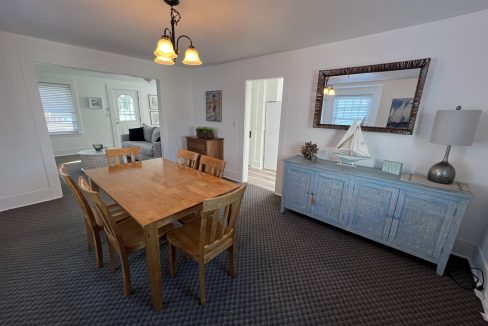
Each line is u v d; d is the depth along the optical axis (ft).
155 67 13.08
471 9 5.63
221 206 4.43
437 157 6.86
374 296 5.37
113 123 21.68
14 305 4.86
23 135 9.09
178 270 6.04
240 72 12.12
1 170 8.80
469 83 6.11
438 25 6.32
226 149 14.15
